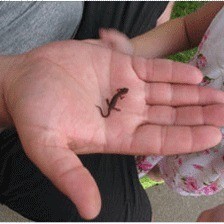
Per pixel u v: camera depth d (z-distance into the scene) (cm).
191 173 43
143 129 33
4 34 39
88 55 35
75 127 30
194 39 46
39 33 42
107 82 36
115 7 49
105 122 33
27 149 28
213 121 34
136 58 37
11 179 44
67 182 26
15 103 30
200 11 45
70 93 31
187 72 36
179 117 35
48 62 33
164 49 46
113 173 45
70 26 46
